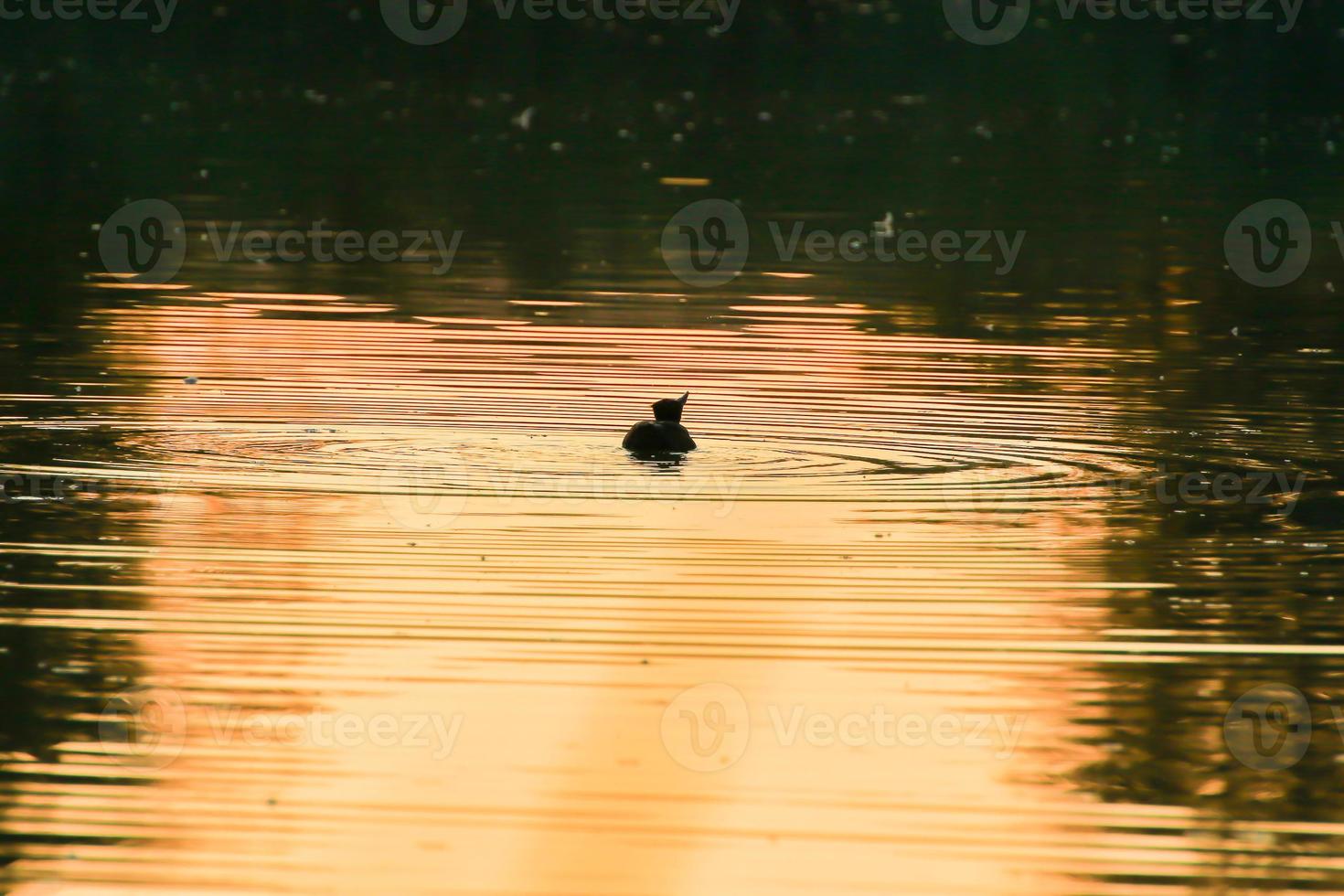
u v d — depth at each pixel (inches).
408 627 1129.4
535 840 878.4
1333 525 1366.9
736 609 1167.6
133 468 1499.8
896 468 1534.2
